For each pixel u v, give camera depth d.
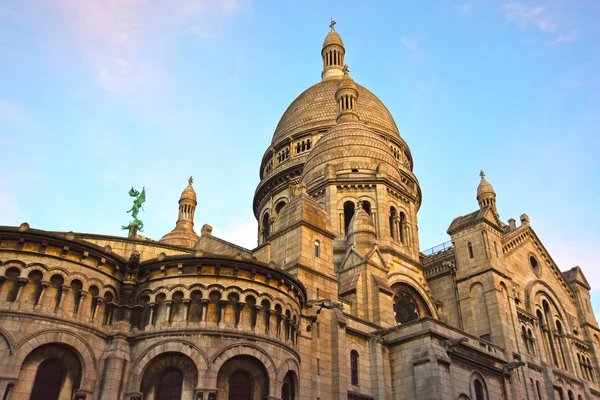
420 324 40.81
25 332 28.19
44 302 29.28
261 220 73.00
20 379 27.61
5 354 27.41
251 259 33.47
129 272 32.72
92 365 29.67
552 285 62.50
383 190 58.41
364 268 47.31
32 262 29.67
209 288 32.38
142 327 31.70
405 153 79.00
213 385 29.72
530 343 53.00
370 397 39.09
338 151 62.28
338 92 71.31
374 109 79.38
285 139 76.88
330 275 41.31
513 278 56.47
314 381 35.62
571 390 55.03
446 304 54.44
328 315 39.00
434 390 37.59
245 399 31.03
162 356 30.67
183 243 73.56
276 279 34.47
